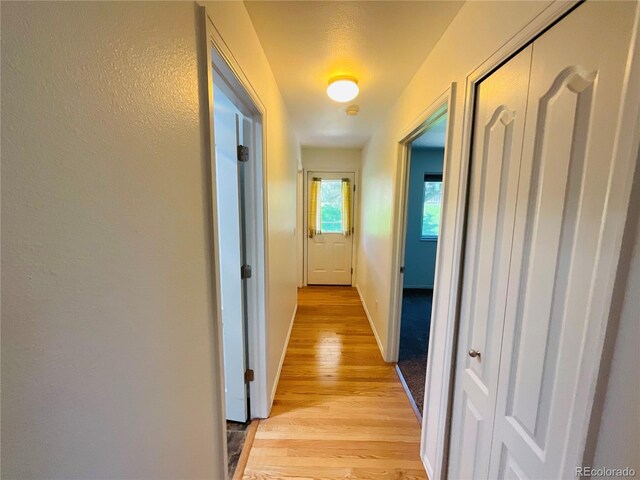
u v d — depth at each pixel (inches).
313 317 136.2
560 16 26.0
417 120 65.2
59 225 14.3
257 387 70.1
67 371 15.2
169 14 24.1
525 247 31.1
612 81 21.2
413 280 179.6
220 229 62.1
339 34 52.4
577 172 24.6
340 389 83.4
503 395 34.8
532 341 30.0
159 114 22.8
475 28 40.3
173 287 25.7
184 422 28.5
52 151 13.8
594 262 22.6
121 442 19.6
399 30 50.6
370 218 135.8
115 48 17.9
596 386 22.2
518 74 32.1
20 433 13.0
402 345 110.3
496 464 36.2
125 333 19.6
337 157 173.3
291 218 119.7
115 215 18.2
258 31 51.7
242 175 61.9
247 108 55.3
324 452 61.8
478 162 40.5
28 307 13.0
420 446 61.8
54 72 13.8
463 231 43.7
